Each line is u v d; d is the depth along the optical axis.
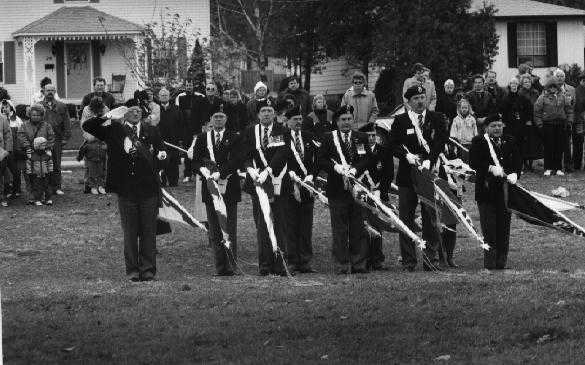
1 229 24.91
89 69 57.62
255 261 21.11
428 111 19.31
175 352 12.71
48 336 13.52
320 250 22.16
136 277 18.09
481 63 52.41
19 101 57.72
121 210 17.97
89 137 30.31
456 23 52.34
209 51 50.88
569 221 19.11
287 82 30.69
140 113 18.66
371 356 12.38
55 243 23.09
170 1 57.19
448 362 12.02
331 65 64.06
